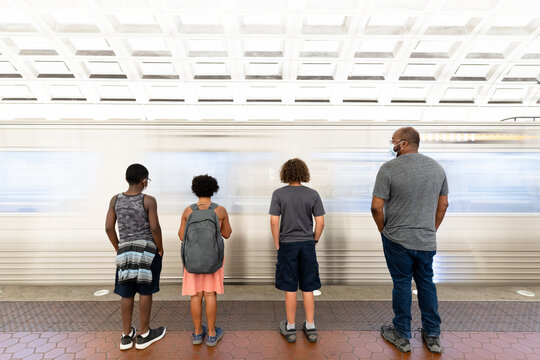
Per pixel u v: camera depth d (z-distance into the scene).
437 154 3.68
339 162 3.73
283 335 2.42
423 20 8.54
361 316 2.82
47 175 3.64
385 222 2.33
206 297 2.26
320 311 2.94
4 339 2.39
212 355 2.16
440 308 2.99
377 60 10.72
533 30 8.96
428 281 2.22
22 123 3.61
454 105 13.12
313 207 2.39
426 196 2.11
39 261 3.64
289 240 2.33
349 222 3.72
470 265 3.67
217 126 3.72
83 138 3.66
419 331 2.51
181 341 2.36
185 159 3.71
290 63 11.07
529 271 3.65
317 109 13.77
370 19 9.13
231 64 11.17
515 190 3.66
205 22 9.32
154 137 3.70
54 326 2.62
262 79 12.20
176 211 3.70
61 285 3.66
